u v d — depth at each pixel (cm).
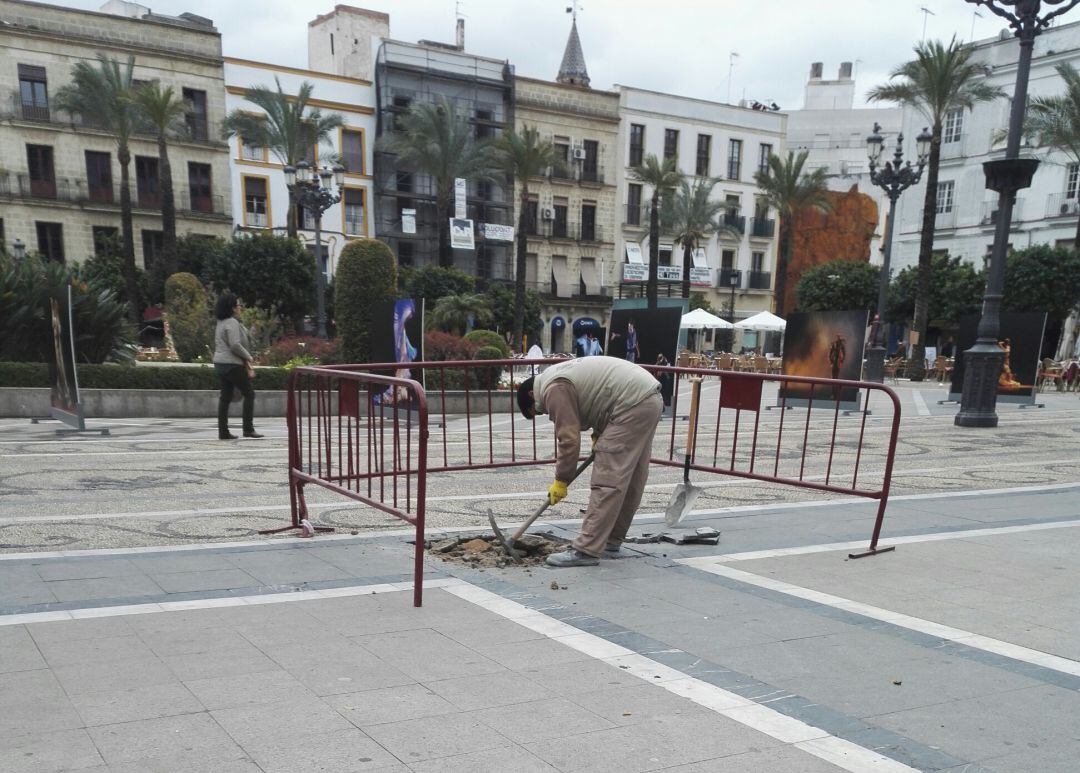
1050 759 220
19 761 204
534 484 686
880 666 287
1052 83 3356
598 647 300
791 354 1545
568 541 472
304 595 354
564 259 4644
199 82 3566
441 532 493
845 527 523
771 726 236
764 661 289
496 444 963
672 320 1258
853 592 378
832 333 1477
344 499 596
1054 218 3341
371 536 477
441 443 966
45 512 522
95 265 3145
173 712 235
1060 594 377
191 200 3594
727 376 523
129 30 3403
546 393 418
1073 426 1256
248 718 233
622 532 447
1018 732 236
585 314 4725
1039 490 671
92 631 301
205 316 2047
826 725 238
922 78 2708
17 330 1246
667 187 3888
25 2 3209
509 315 3947
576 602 357
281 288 3172
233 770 203
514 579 392
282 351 1603
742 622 333
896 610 351
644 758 215
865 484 711
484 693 255
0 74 3181
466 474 729
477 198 4344
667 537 478
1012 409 1594
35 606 328
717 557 442
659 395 429
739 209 5112
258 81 3731
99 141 3388
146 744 215
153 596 346
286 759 209
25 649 282
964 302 3153
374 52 4172
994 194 3566
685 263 4312
